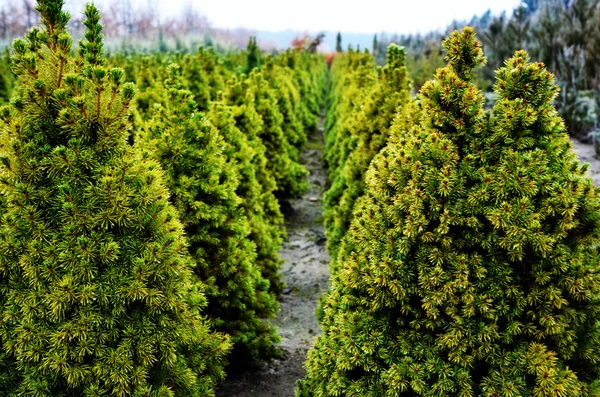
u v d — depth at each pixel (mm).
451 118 2855
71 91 2676
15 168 2604
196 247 4629
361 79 11391
